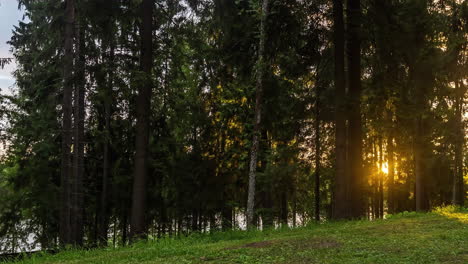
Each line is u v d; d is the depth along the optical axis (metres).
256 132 15.34
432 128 23.36
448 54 20.14
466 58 20.70
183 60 18.47
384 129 20.72
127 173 24.55
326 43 17.81
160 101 18.11
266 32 15.84
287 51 17.23
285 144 21.36
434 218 14.52
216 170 23.11
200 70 20.94
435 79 19.38
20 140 21.86
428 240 9.51
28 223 23.78
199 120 21.84
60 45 19.70
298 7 16.20
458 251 7.96
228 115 21.27
